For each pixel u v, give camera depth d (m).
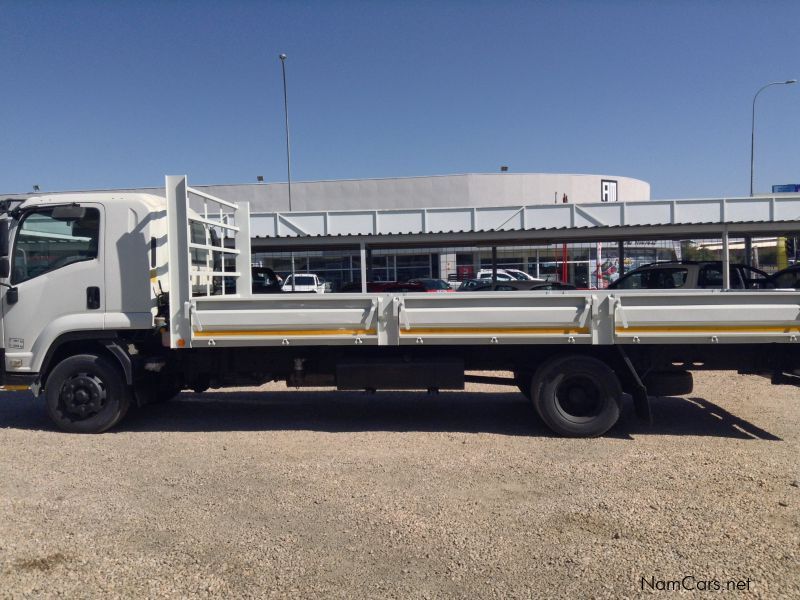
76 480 5.51
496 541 4.21
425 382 7.05
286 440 6.86
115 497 5.08
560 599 3.47
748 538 4.20
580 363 6.75
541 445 6.59
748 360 6.86
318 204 46.59
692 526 4.41
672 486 5.25
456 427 7.41
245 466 5.91
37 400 9.18
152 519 4.62
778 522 4.46
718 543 4.13
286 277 33.94
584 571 3.78
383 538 4.28
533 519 4.58
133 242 6.89
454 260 39.53
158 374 7.38
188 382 7.61
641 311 6.51
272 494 5.15
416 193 46.69
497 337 6.63
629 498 4.98
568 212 18.67
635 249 37.59
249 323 6.74
